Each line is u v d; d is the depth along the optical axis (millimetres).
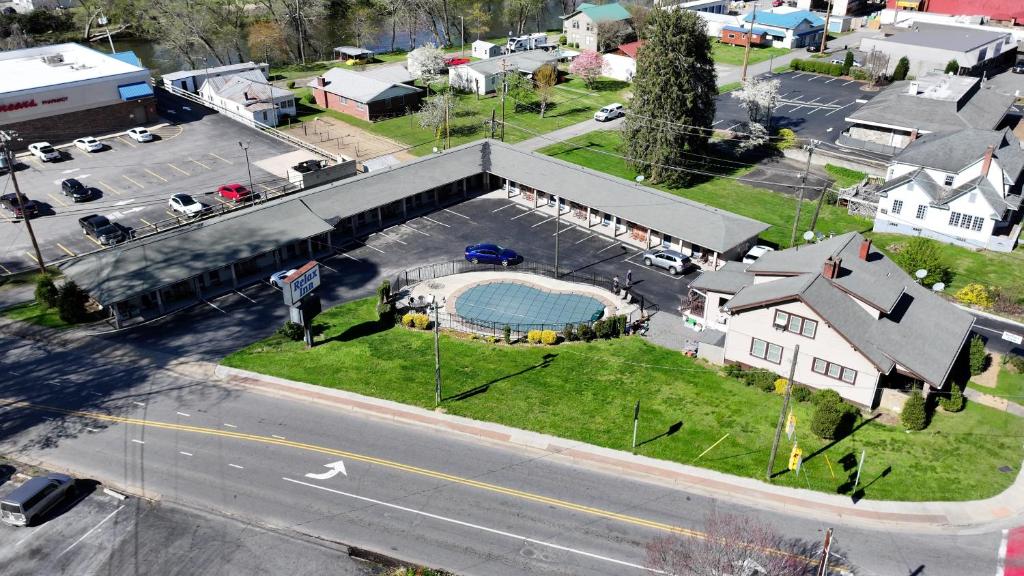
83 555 35969
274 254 63625
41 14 142625
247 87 99438
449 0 145000
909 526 37625
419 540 37000
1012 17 130750
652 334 54812
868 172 81500
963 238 67500
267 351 52500
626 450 42781
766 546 35125
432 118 91875
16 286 60469
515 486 40500
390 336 54344
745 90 88500
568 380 49156
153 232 68250
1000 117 87375
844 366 45625
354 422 45406
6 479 40469
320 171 78312
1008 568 35250
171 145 89125
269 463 42000
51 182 78688
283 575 34969
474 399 47250
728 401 46875
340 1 150250
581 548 36531
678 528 37594
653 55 76188
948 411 45781
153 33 137375
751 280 52688
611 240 68875
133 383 49031
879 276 48625
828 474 40812
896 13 141375
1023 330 55031
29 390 48312
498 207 75125
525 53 117188
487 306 58156
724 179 81375
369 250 66812
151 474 41125
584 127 96688
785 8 144125
